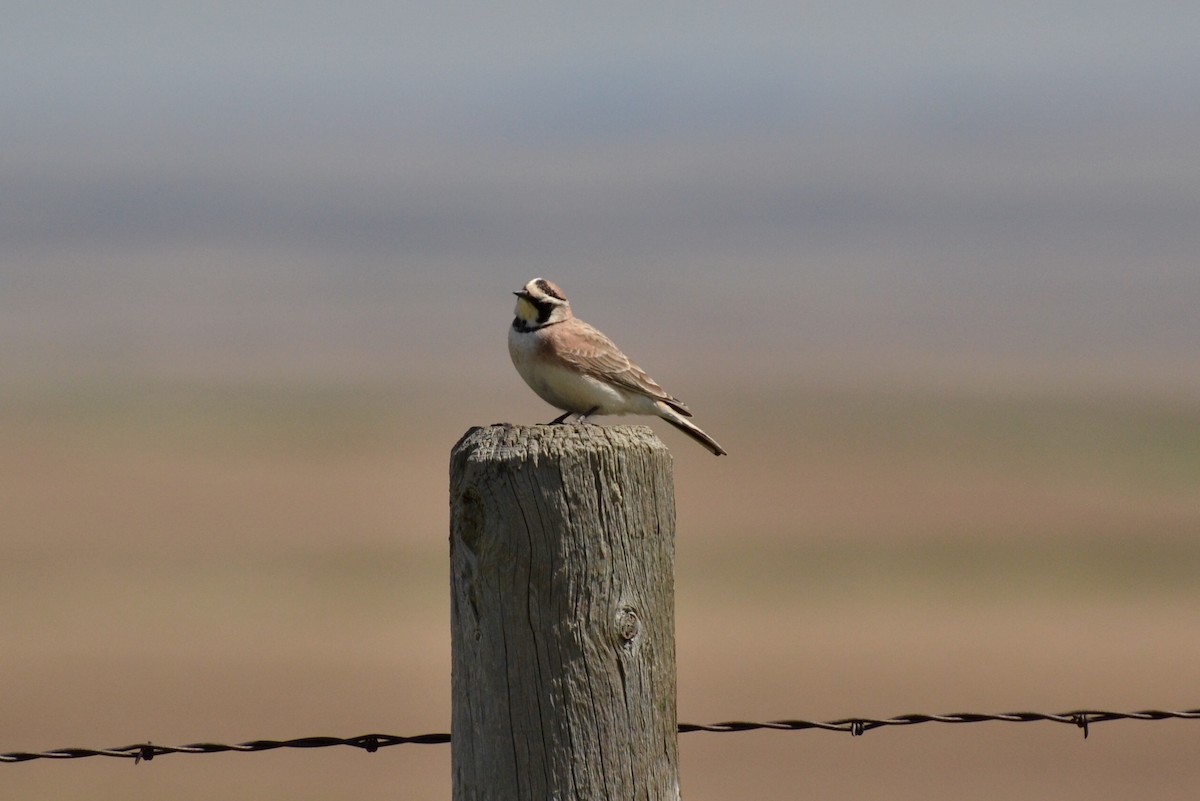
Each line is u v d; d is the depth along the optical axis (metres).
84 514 36.62
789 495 39.44
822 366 69.69
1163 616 27.70
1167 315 93.25
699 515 36.69
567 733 6.22
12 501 38.28
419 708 21.66
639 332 83.69
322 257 143.62
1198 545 33.91
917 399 59.19
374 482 41.25
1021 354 74.62
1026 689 23.14
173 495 39.31
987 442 48.94
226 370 66.56
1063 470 43.72
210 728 20.75
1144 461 45.25
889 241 158.88
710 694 22.47
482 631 6.26
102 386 60.84
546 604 6.21
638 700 6.27
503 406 54.81
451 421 51.53
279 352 74.38
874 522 35.94
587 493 6.20
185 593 28.50
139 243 157.75
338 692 22.34
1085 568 31.59
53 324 86.00
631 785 6.25
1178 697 22.75
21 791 18.22
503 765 6.25
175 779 18.84
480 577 6.25
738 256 143.00
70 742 20.00
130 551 32.28
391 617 26.69
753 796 18.41
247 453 45.72
